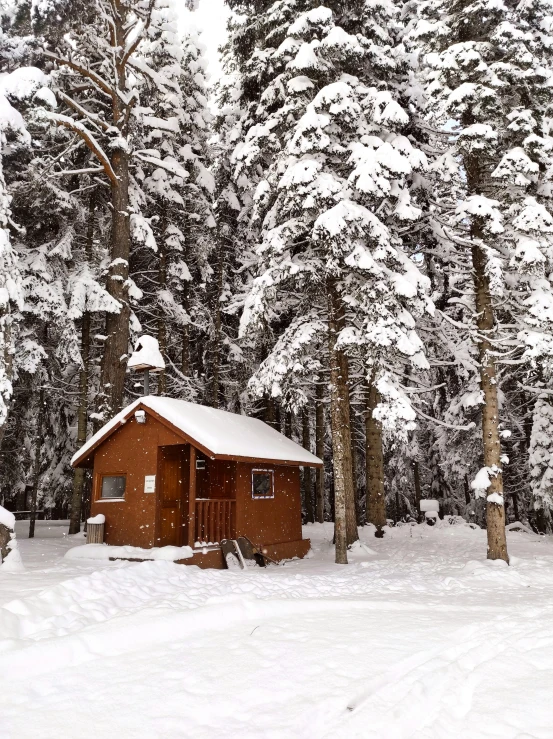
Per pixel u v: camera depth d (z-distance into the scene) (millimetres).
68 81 18984
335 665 5301
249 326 15547
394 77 17297
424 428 28547
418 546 18297
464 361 17750
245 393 24547
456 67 14383
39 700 4613
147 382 15352
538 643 6164
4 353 11266
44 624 6395
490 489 14336
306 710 4262
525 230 13828
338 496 14773
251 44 18891
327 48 14453
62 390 21469
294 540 17109
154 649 5969
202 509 13828
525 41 14672
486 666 5332
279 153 15719
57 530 23344
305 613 7922
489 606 8594
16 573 10312
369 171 13477
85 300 17828
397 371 16578
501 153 15672
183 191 23719
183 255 24969
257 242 24094
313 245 15430
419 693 4531
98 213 23641
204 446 12805
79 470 21016
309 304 17422
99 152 17531
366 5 15812
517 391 23016
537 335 14125
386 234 14062
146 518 13961
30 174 17812
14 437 21906
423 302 14898
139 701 4562
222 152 23641
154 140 22750
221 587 9570
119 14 18984
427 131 18156
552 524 23875
